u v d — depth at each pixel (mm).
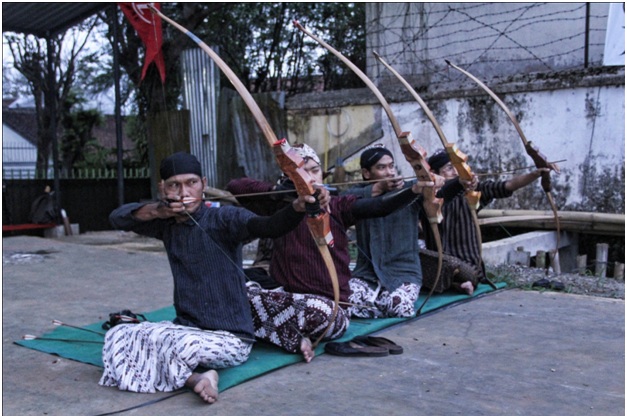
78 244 8672
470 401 2855
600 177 7781
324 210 2818
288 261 3658
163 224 3271
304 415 2709
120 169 9961
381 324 4090
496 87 8422
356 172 9594
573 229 7707
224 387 3006
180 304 3211
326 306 3436
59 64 14828
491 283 5293
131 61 11945
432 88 8961
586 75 7766
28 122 26656
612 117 7648
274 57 13688
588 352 3586
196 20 11414
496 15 8945
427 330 4074
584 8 8383
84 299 5184
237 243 3133
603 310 4621
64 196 11156
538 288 5434
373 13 9812
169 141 10992
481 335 3949
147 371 3027
